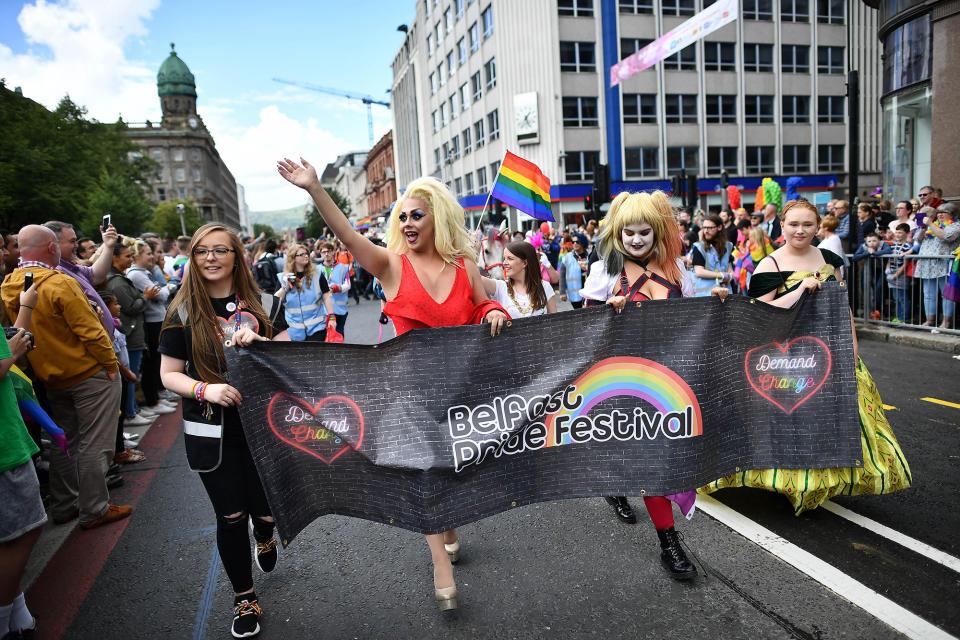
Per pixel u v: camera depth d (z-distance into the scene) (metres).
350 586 2.96
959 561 2.77
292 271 6.84
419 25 51.50
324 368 2.49
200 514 3.93
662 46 12.89
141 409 6.59
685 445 2.80
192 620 2.77
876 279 8.49
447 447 2.55
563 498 2.76
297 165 2.37
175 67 127.75
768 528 3.21
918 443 4.26
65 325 3.59
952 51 11.63
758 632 2.39
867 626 2.38
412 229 2.62
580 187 34.62
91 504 3.75
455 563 3.10
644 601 2.66
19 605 2.56
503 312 2.67
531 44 34.12
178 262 9.41
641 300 2.74
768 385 3.00
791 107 37.12
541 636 2.47
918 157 12.83
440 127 49.38
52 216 30.81
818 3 36.56
